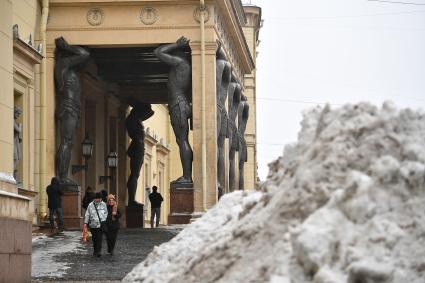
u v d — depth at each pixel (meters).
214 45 41.62
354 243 7.96
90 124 48.31
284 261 8.11
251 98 77.06
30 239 21.78
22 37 39.19
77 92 41.66
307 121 10.03
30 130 36.03
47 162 40.97
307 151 9.34
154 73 49.22
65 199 40.50
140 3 41.91
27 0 39.84
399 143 8.71
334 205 8.24
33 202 35.91
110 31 41.97
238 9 52.72
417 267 7.90
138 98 52.16
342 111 9.23
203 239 11.75
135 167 52.19
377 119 8.90
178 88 41.47
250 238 9.12
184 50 42.12
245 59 54.47
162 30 41.88
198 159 41.50
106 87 50.22
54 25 41.84
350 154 8.76
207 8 41.69
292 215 8.81
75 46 41.78
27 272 21.44
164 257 11.98
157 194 50.62
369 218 8.14
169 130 78.56
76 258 28.06
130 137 52.09
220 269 9.09
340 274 7.75
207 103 41.62
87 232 35.00
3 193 20.05
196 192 41.34
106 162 50.62
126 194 52.97
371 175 8.43
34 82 38.91
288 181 9.43
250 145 76.38
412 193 8.33
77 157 45.66
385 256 7.93
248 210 10.16
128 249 30.61
